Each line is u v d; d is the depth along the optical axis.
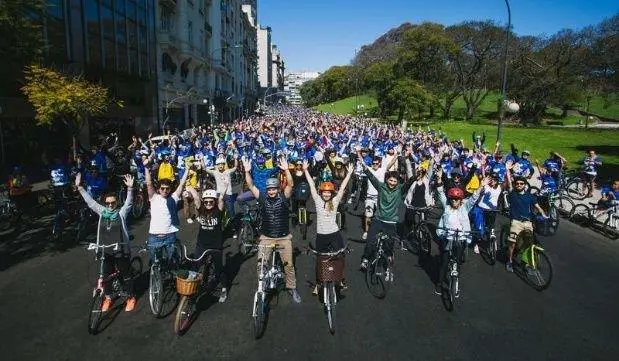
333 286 5.88
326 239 6.17
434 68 60.12
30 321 6.03
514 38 53.50
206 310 6.41
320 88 140.00
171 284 7.02
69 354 5.21
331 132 30.20
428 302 6.83
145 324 5.97
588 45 46.88
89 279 7.57
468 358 5.27
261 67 142.62
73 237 10.06
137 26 31.44
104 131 27.00
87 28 24.41
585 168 16.58
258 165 10.52
